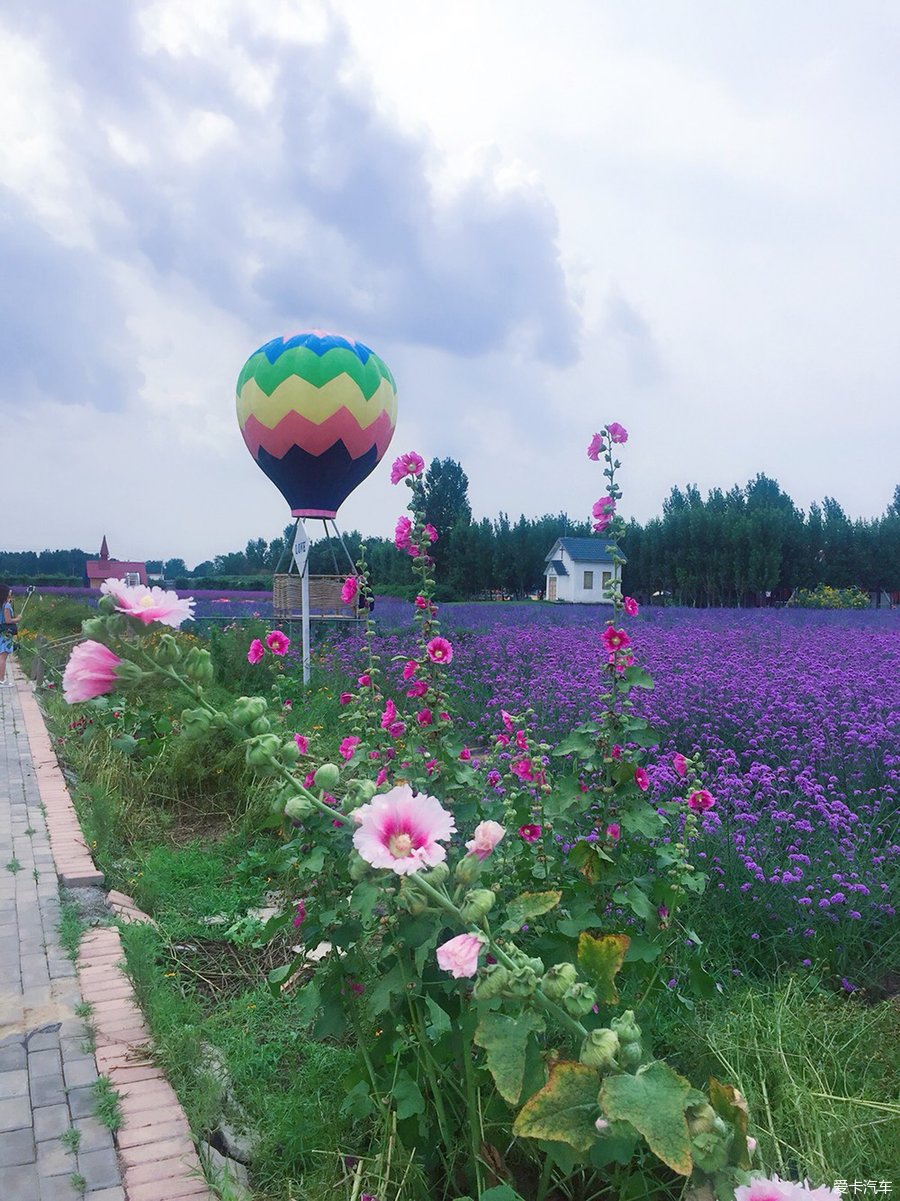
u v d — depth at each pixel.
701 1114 1.64
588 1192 2.35
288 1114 2.77
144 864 5.38
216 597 43.31
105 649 1.93
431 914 2.06
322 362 12.16
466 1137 2.39
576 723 8.59
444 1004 2.42
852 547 58.28
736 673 10.45
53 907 4.62
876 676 10.42
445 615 24.70
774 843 5.04
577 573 61.06
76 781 7.57
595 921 2.76
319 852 2.43
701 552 58.59
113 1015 3.47
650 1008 2.92
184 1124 2.78
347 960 2.58
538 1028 1.77
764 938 4.11
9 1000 3.60
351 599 4.74
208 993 3.87
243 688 11.91
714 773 6.79
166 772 6.80
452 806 3.24
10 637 15.22
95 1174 2.55
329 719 9.64
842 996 3.78
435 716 3.52
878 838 5.36
